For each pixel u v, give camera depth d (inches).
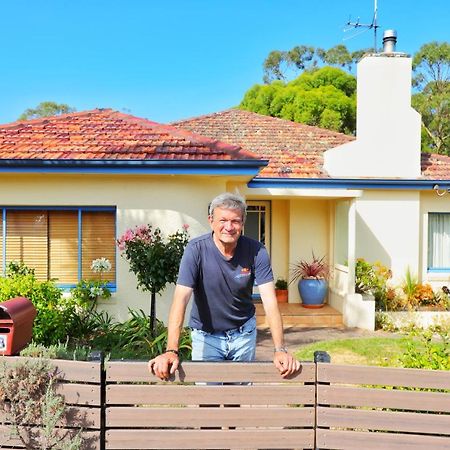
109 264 358.9
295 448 123.3
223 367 123.1
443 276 524.4
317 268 490.0
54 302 321.1
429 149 1392.7
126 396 122.3
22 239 371.6
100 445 122.3
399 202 510.9
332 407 123.7
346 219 468.4
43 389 123.6
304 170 509.7
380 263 499.5
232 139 602.9
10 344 127.1
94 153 359.3
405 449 121.7
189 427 122.8
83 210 371.2
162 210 370.0
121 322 366.9
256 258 144.0
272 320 136.6
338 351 341.7
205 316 149.6
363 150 517.0
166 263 329.4
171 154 361.1
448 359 187.2
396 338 389.7
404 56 519.8
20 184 363.6
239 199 138.7
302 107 1176.2
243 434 122.6
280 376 123.9
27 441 123.2
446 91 1435.8
